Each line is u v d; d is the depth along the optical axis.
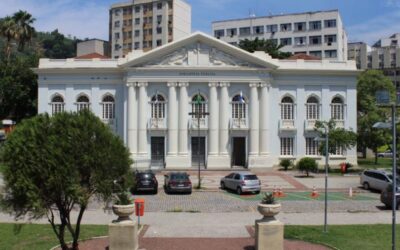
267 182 41.59
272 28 102.94
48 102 53.97
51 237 18.62
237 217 24.20
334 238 18.45
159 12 106.25
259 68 52.09
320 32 98.19
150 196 33.34
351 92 54.62
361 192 35.19
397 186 28.06
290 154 54.22
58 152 13.75
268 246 15.84
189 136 52.44
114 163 14.67
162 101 52.47
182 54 52.06
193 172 49.22
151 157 52.78
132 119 51.81
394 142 14.16
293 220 23.14
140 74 51.81
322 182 41.56
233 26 106.75
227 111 52.31
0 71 63.84
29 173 13.64
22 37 65.69
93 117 14.95
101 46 108.31
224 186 37.16
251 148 52.31
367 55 125.88
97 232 19.67
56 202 14.43
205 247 17.16
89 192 14.59
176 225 21.72
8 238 18.52
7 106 62.81
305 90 54.31
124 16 110.62
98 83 53.72
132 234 15.88
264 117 52.50
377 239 18.34
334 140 48.16
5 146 14.02
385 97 14.12
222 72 52.00
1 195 14.20
